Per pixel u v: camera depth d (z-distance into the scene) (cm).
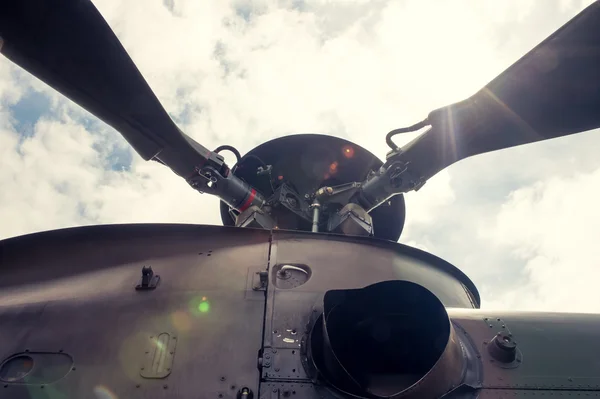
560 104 232
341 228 299
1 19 192
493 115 249
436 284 282
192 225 256
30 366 190
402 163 288
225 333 202
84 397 182
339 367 181
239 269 234
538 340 209
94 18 198
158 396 182
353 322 204
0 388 183
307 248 253
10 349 196
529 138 256
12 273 235
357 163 333
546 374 195
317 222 306
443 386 181
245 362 192
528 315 228
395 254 278
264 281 224
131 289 221
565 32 209
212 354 194
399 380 190
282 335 202
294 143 330
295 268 238
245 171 329
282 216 317
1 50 205
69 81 219
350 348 199
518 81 230
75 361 192
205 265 236
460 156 279
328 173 337
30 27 196
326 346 186
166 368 189
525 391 188
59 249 246
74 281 228
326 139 329
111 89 225
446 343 187
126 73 219
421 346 199
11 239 247
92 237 252
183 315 209
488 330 213
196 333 201
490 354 201
